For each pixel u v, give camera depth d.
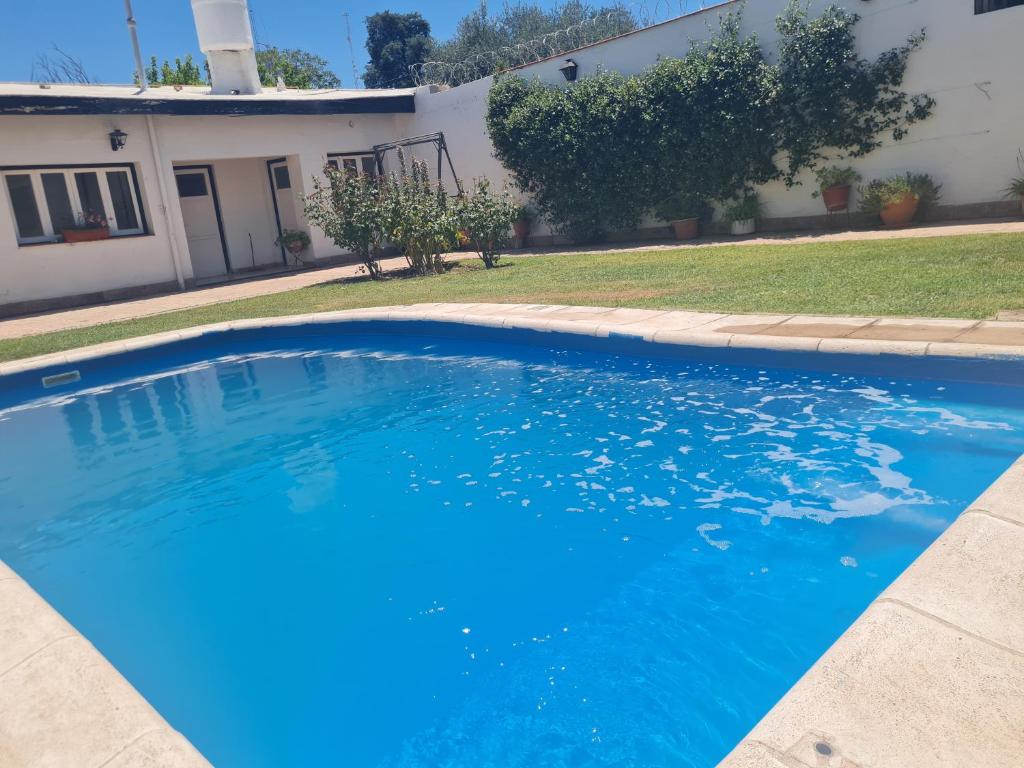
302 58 41.22
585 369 6.21
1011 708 1.56
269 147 15.27
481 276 10.87
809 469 3.88
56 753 1.79
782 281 7.13
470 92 16.08
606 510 3.73
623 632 2.72
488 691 2.48
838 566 2.98
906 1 10.16
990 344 4.08
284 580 3.40
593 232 14.70
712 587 2.94
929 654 1.75
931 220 10.56
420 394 6.17
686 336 5.39
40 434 6.16
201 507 4.34
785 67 11.35
